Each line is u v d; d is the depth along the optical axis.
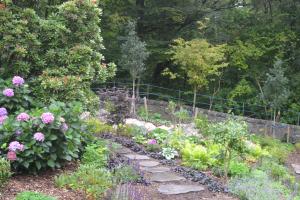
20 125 4.03
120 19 13.30
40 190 3.69
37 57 5.31
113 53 13.65
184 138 6.93
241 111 12.75
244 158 6.49
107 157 4.87
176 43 13.31
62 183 3.86
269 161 6.71
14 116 4.34
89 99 5.74
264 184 4.93
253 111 12.66
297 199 4.89
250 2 13.84
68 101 5.15
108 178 4.11
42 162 4.09
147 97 13.44
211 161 5.69
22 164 3.90
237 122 5.84
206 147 6.62
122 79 13.79
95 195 3.70
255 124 11.26
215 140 5.38
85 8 5.59
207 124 8.48
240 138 5.32
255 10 13.82
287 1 12.99
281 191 5.09
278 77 10.64
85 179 3.94
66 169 4.35
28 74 5.41
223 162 5.62
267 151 7.69
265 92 10.82
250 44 12.82
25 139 3.99
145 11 13.60
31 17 5.34
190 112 11.15
